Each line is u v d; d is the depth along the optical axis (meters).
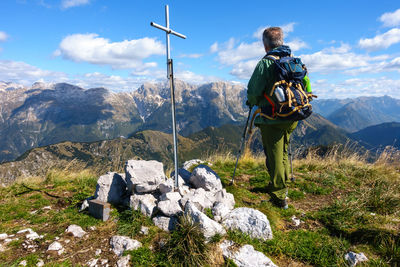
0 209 4.29
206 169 4.79
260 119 4.13
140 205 3.86
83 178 6.50
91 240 3.29
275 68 3.57
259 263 2.82
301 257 3.08
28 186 6.02
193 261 2.80
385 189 5.24
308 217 4.26
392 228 3.55
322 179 6.41
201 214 3.23
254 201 4.89
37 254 2.91
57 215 4.00
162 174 4.43
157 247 3.12
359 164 7.75
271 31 4.00
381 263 2.86
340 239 3.39
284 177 4.32
